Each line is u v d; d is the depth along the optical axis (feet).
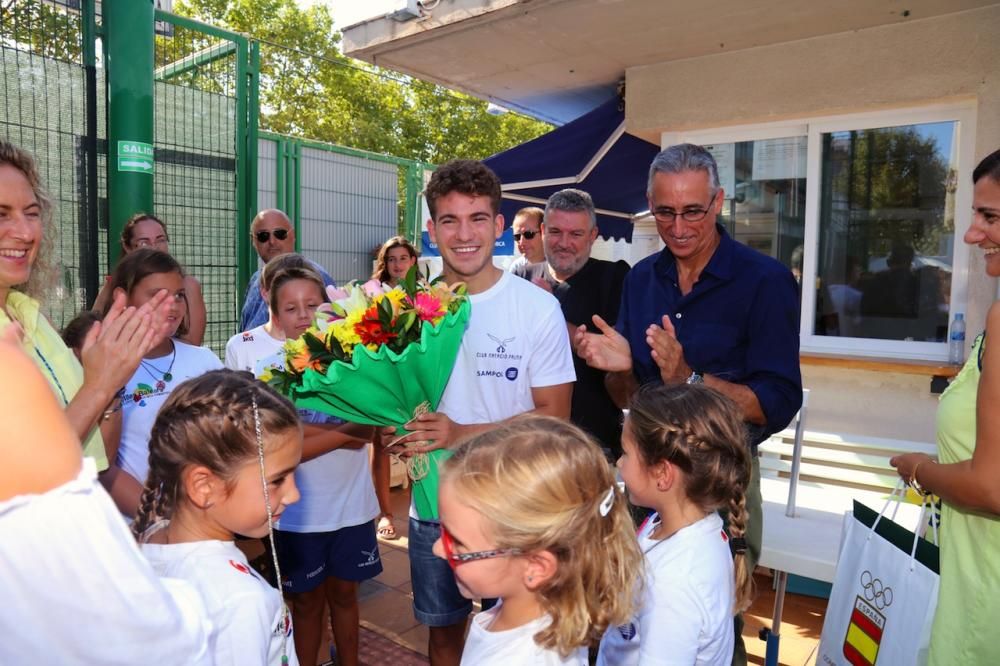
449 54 13.53
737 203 14.17
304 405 5.89
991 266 5.59
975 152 11.30
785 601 12.00
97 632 2.16
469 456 4.06
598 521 3.98
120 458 7.40
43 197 5.44
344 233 29.12
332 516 8.52
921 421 12.43
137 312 5.05
